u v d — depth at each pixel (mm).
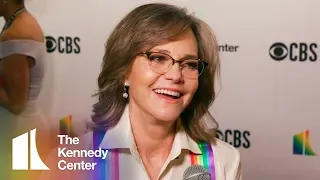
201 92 1041
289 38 1700
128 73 963
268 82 1731
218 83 1745
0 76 1739
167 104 903
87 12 1741
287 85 1727
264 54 1718
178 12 931
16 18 1720
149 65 895
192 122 1058
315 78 1713
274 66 1721
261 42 1712
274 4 1690
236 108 1755
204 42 980
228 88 1745
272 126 1757
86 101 1774
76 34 1752
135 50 906
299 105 1734
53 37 1751
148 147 1000
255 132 1765
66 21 1746
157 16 899
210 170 1012
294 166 1778
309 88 1720
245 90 1741
